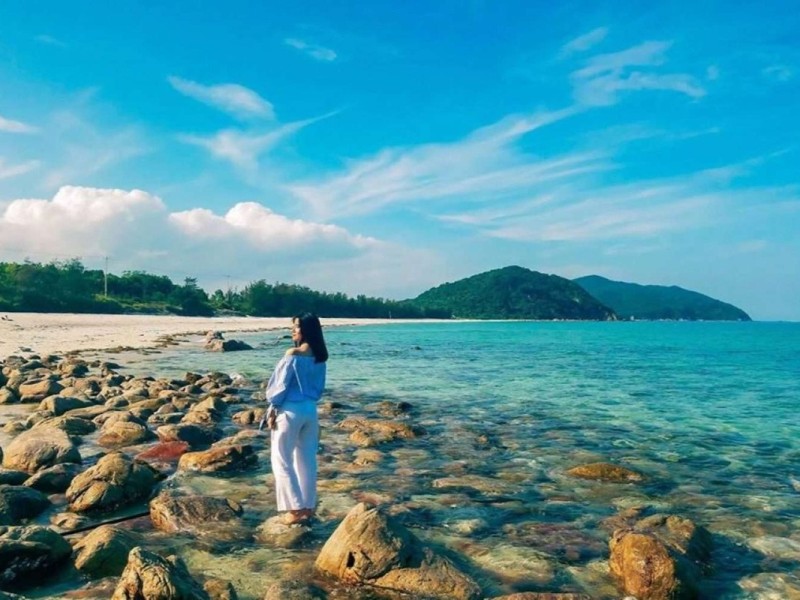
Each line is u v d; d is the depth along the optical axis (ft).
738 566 20.39
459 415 51.80
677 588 17.35
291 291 501.15
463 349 155.43
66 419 38.93
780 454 38.58
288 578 17.89
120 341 140.05
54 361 83.97
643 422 50.26
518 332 321.93
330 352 134.82
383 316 618.44
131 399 50.65
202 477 28.99
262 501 25.43
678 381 84.48
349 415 49.55
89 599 15.99
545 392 69.00
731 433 45.91
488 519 24.18
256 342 164.76
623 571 18.38
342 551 18.16
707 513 26.05
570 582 18.53
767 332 377.71
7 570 16.79
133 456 32.91
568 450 38.63
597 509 26.03
